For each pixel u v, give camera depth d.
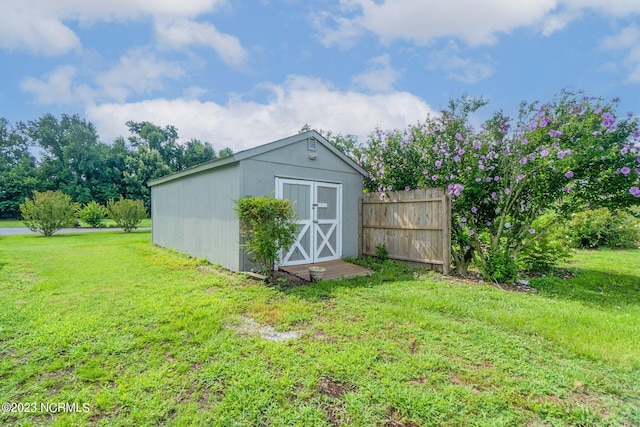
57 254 8.07
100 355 2.69
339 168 7.34
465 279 5.60
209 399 2.11
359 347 2.83
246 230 5.67
